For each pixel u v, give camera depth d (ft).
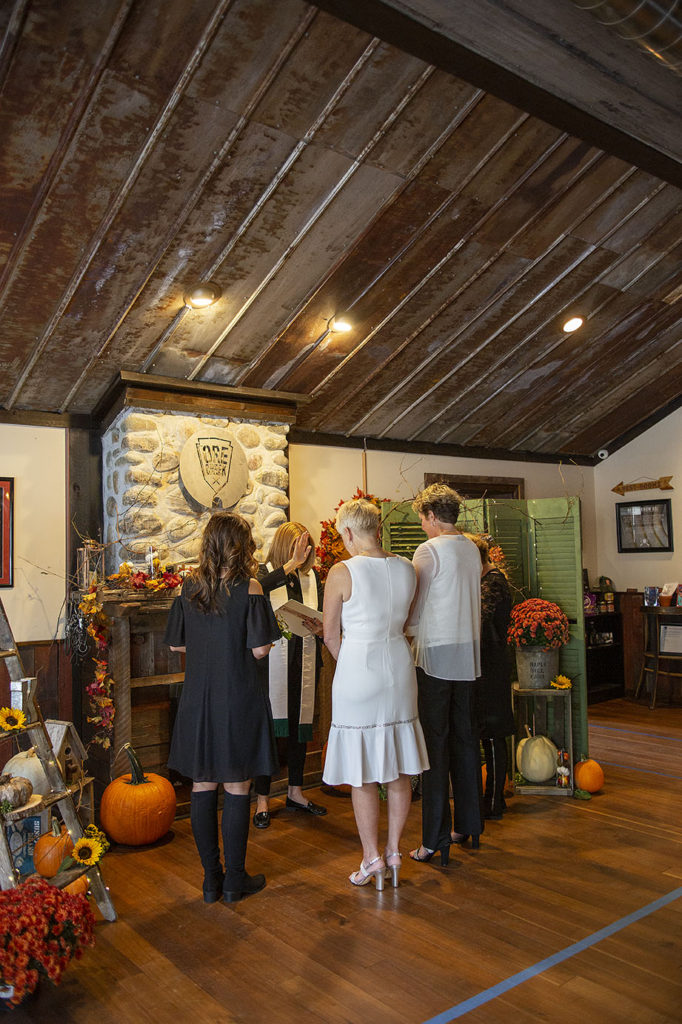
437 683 10.36
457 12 7.42
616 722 19.97
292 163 11.00
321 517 18.26
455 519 10.73
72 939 7.33
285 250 12.48
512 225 13.58
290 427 17.75
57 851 9.47
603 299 16.66
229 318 13.48
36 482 14.10
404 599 9.51
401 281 14.08
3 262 11.04
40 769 9.84
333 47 9.57
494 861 10.57
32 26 8.29
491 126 11.43
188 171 10.61
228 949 8.28
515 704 14.30
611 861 10.50
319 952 8.15
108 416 14.61
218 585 9.30
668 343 19.43
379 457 19.56
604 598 23.58
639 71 8.43
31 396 13.82
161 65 9.16
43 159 9.80
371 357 15.98
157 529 13.92
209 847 9.45
